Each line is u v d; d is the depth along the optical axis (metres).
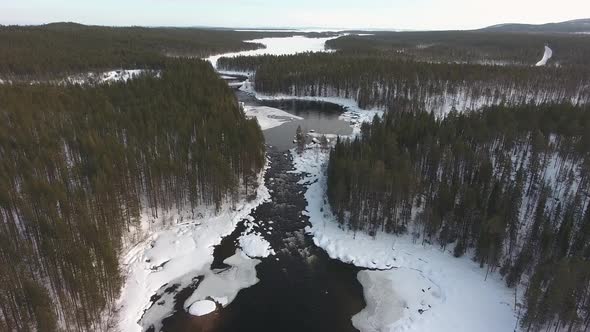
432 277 40.06
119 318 33.59
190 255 42.72
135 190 47.53
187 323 33.75
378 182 45.75
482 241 39.94
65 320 30.72
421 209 50.75
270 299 36.97
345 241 45.94
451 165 54.84
